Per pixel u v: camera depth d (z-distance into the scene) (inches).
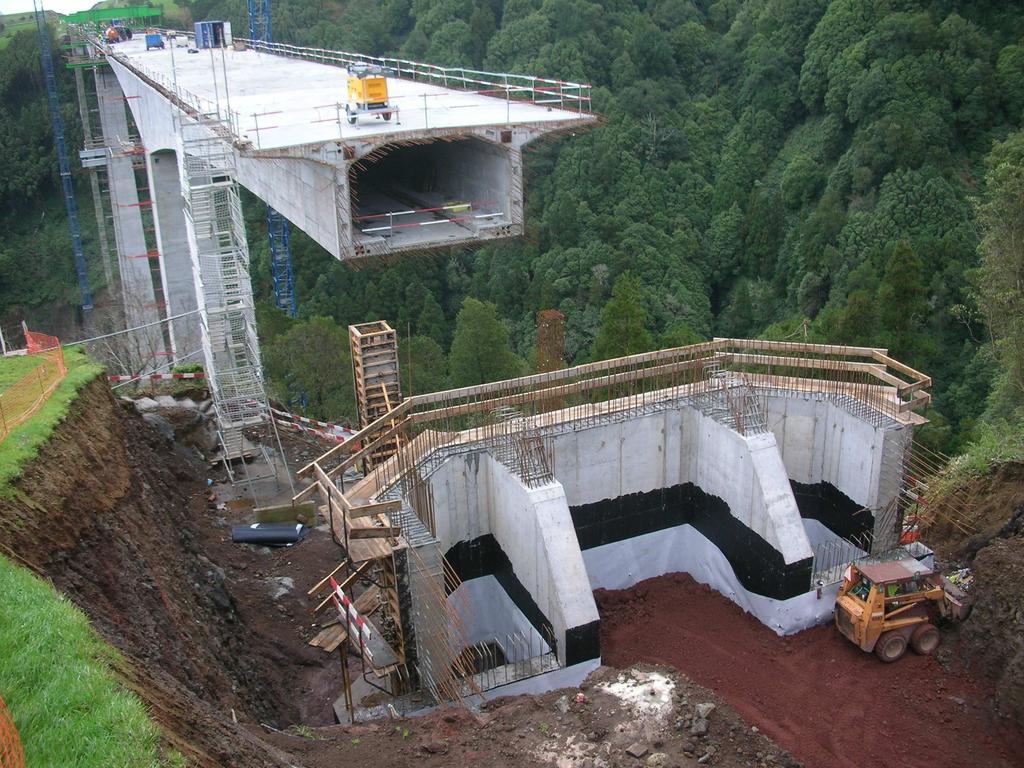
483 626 1101.7
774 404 1166.3
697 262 2541.8
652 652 1008.2
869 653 960.3
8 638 499.2
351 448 1162.0
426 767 670.5
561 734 712.4
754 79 2815.0
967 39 2434.8
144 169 2721.5
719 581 1138.7
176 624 756.0
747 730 723.4
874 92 2412.6
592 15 2866.6
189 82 1622.8
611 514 1137.4
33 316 2977.4
